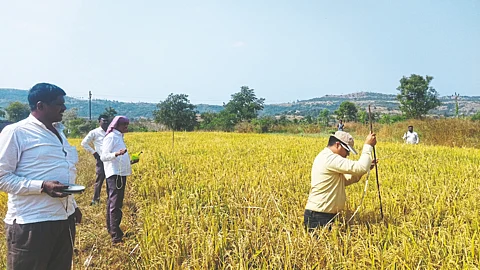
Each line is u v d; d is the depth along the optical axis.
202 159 12.56
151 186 8.55
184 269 4.40
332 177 5.12
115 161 6.20
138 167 11.30
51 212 3.54
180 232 5.14
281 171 9.38
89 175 11.57
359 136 33.72
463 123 24.56
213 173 9.48
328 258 4.09
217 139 23.62
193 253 4.52
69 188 3.45
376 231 4.79
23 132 3.47
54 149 3.61
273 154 13.66
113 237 5.93
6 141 3.37
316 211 5.20
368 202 6.01
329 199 5.14
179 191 7.67
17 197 3.47
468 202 5.75
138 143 20.98
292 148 16.25
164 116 54.91
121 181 6.17
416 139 18.77
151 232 5.15
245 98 62.03
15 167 3.44
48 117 3.62
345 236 4.54
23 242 3.44
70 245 3.88
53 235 3.57
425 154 13.66
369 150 5.10
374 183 7.65
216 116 58.09
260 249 4.51
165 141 22.25
